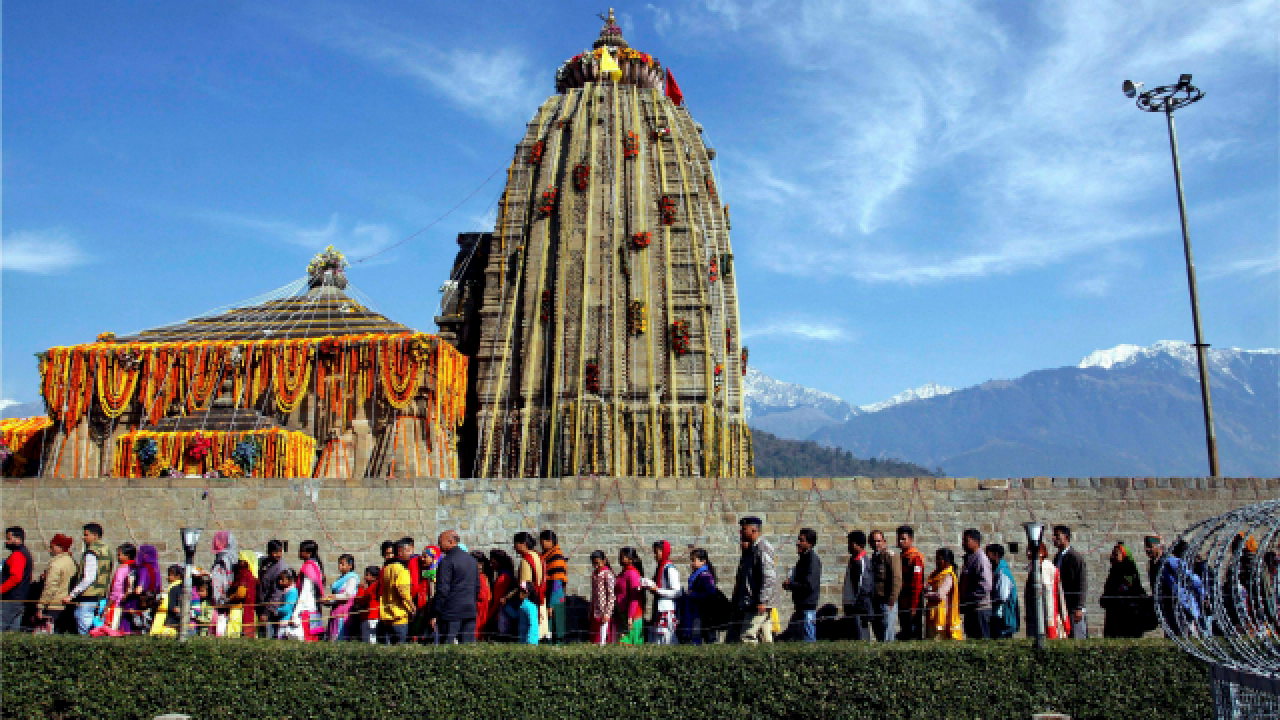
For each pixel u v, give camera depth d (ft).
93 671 53.21
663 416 189.88
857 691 50.78
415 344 137.69
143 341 142.31
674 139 213.05
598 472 184.65
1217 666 45.16
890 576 62.64
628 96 219.20
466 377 160.25
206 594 68.95
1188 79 117.80
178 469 124.57
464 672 51.83
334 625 66.95
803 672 51.13
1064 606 64.39
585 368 193.16
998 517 84.07
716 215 219.82
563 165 212.23
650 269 199.62
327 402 137.28
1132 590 64.39
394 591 61.67
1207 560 50.16
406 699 51.62
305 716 51.96
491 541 84.02
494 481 85.10
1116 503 84.23
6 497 87.25
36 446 143.33
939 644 52.60
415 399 140.46
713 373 202.39
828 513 83.71
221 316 154.81
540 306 199.93
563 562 66.18
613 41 237.45
